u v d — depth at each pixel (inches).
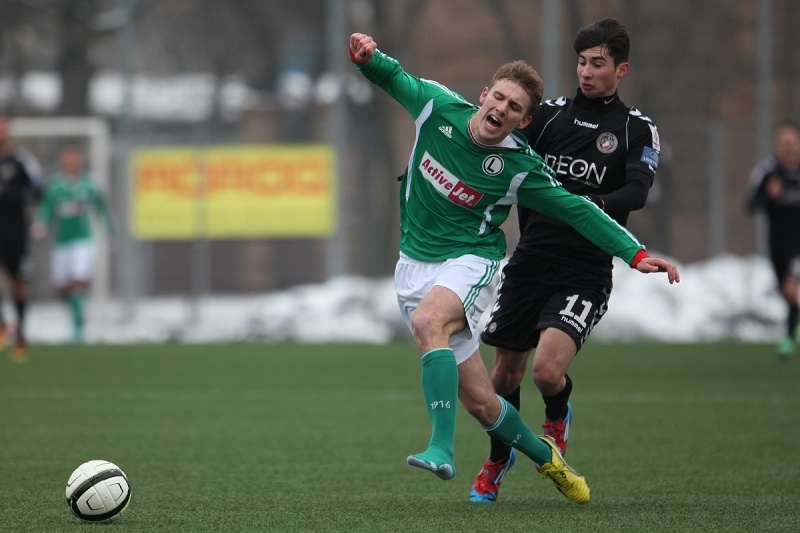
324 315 2474.2
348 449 1066.1
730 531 689.0
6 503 783.1
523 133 851.4
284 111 3075.8
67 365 1902.1
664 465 970.7
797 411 1322.6
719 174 2506.2
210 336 2529.5
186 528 695.1
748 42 2596.0
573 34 2765.7
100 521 707.4
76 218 2351.1
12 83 3353.8
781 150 1852.9
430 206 771.4
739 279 2440.9
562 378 804.6
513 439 765.9
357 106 2691.9
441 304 743.7
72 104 3282.5
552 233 822.5
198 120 3181.6
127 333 2564.0
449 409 727.7
